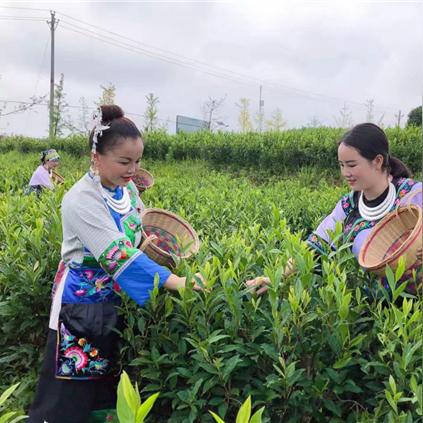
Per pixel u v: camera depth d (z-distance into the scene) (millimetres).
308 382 2318
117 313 2812
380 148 2822
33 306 3635
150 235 3000
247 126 31391
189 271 2551
